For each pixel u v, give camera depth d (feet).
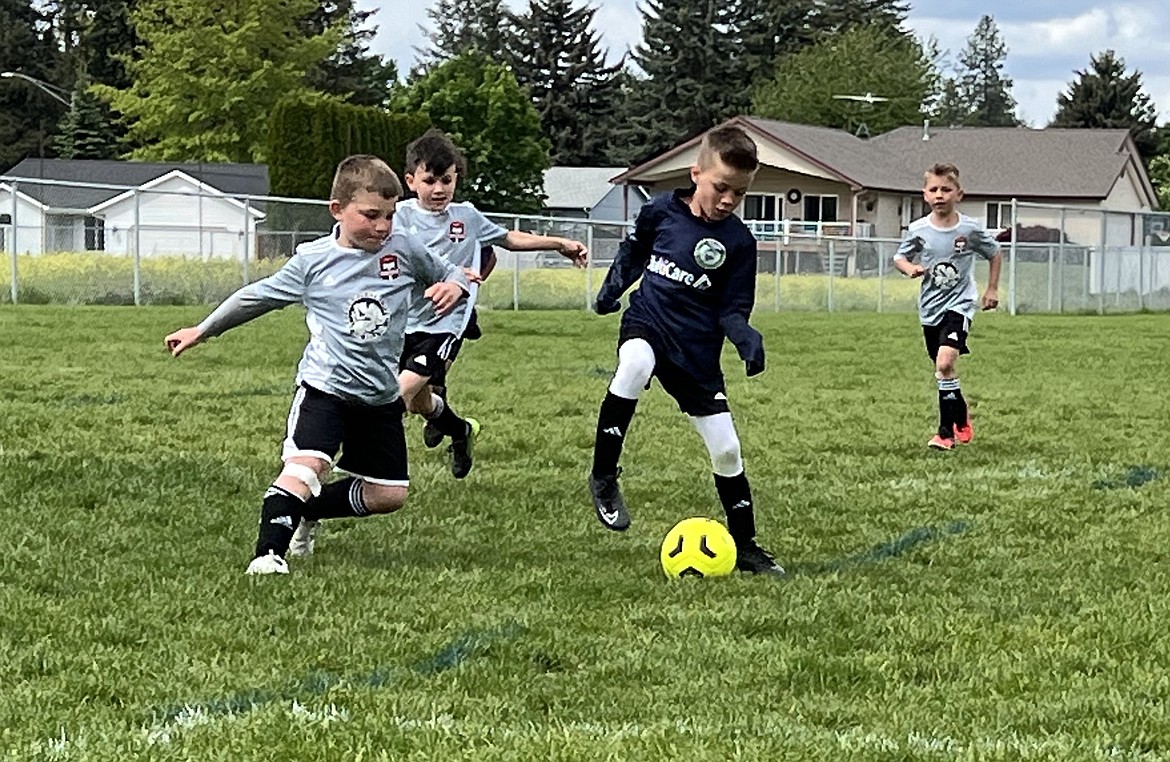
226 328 17.60
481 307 97.35
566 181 233.55
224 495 22.49
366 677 13.00
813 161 163.63
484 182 191.01
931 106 285.64
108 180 167.63
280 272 17.57
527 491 23.99
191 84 197.88
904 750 10.90
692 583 17.22
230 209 132.05
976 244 31.81
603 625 15.07
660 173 168.45
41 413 32.55
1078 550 19.77
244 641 14.01
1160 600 16.39
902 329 79.36
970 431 31.48
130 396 36.86
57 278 85.81
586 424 33.47
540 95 292.20
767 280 106.83
